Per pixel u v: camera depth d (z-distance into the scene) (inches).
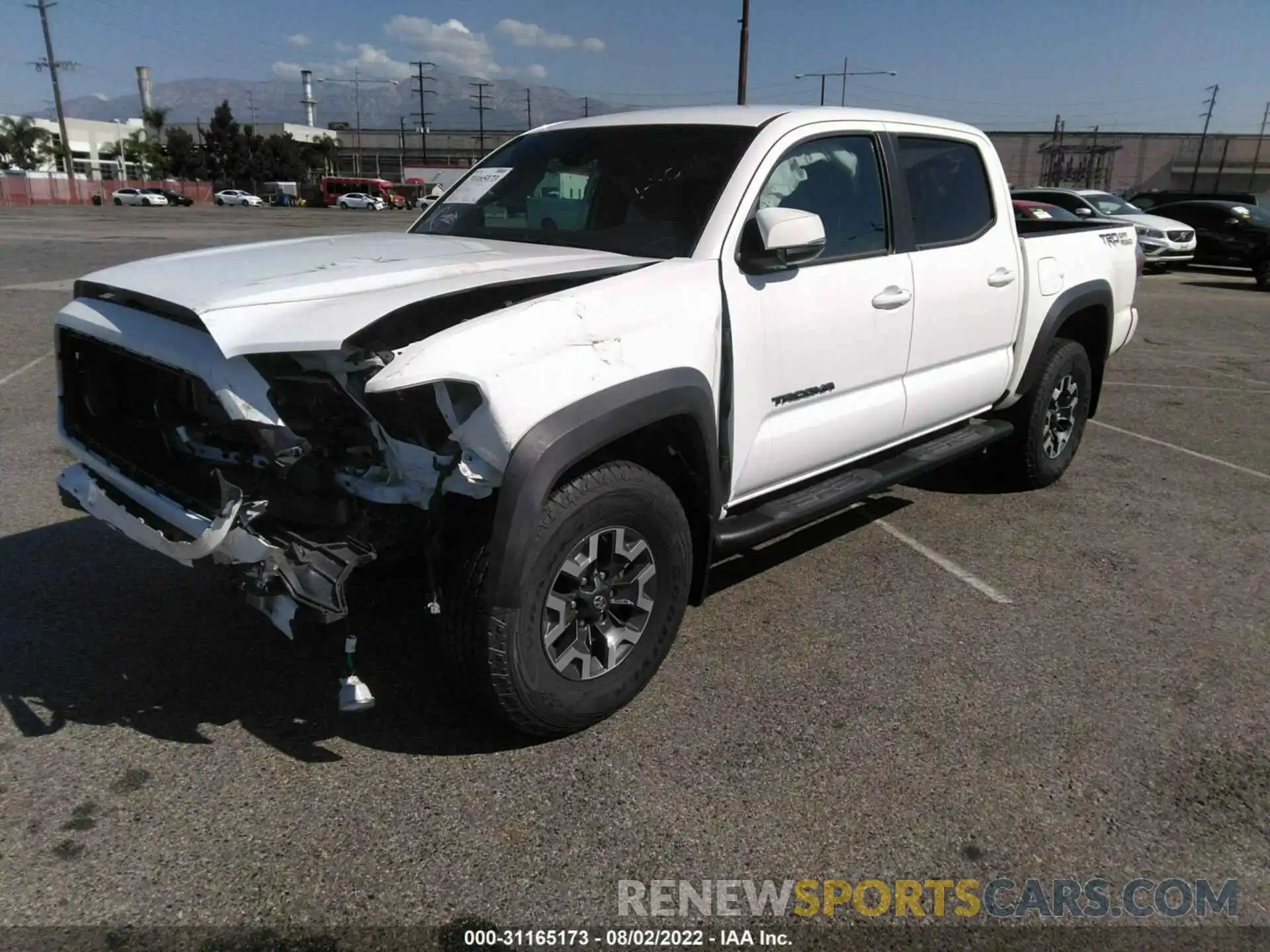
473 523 109.1
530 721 115.5
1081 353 219.3
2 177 2500.0
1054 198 826.2
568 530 111.1
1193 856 104.7
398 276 118.2
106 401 131.4
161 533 112.2
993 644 151.4
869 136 161.9
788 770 117.3
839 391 153.3
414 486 106.3
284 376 105.9
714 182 139.6
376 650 142.6
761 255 135.9
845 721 128.3
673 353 120.9
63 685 131.3
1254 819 110.9
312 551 103.6
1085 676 142.3
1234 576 181.2
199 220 1622.8
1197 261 800.3
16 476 216.1
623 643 124.0
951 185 179.5
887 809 110.7
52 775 112.0
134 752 117.0
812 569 179.8
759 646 148.7
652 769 116.8
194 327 109.3
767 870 100.7
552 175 157.6
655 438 126.0
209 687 131.8
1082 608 165.8
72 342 131.3
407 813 107.4
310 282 113.2
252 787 111.1
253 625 149.0
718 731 125.1
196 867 98.1
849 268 151.3
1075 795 114.1
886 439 169.8
